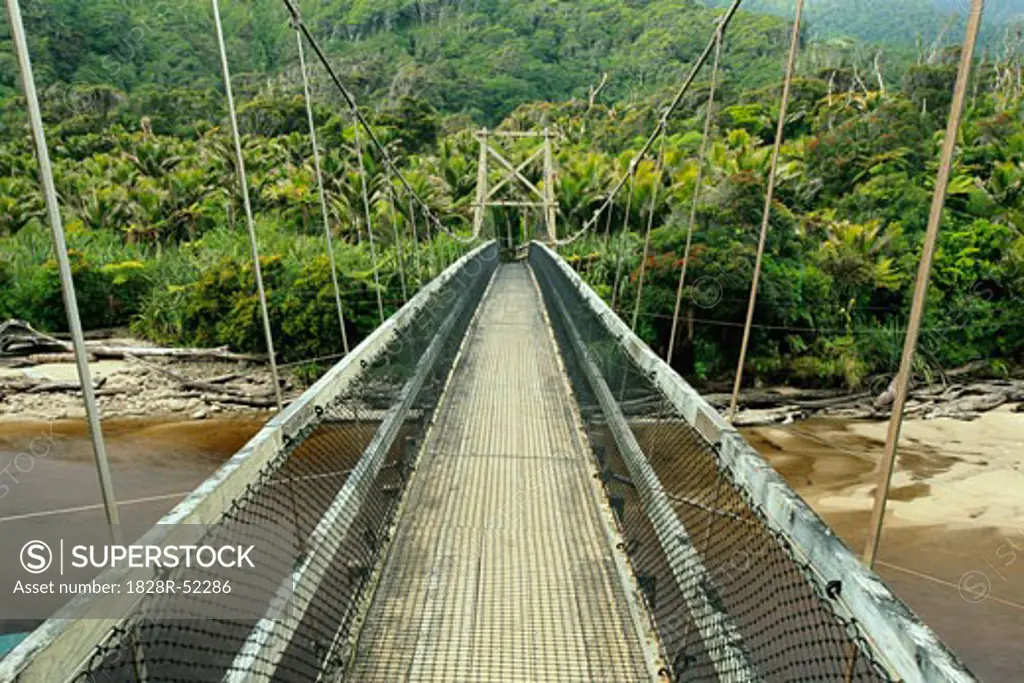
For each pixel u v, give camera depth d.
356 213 21.28
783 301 17.84
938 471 13.22
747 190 18.70
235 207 23.72
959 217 20.61
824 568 1.14
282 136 28.98
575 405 4.59
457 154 29.80
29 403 16.34
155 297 19.86
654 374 2.44
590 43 62.28
